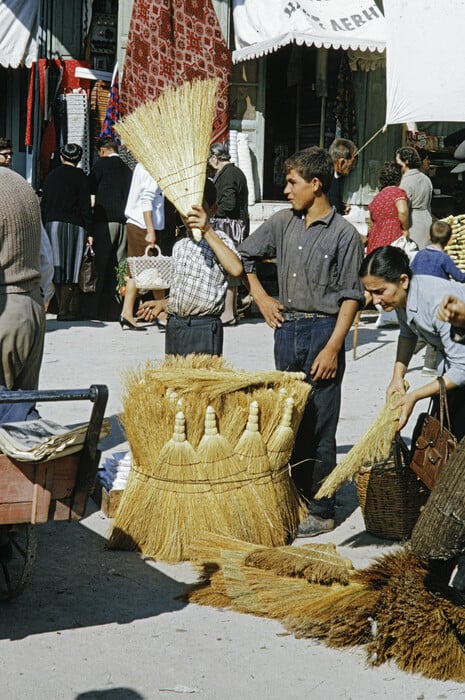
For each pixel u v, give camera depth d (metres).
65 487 3.50
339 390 5.06
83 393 3.39
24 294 4.50
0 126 14.48
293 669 3.59
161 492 4.64
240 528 4.66
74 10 14.00
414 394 4.14
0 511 3.43
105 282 11.70
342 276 4.92
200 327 5.28
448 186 14.19
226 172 10.81
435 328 4.09
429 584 3.78
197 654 3.69
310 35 11.58
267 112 13.67
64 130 13.66
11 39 13.38
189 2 12.32
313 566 4.17
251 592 4.12
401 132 13.73
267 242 5.08
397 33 11.34
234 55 12.65
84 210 11.26
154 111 4.95
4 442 3.40
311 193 4.89
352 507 5.52
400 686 3.48
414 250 9.85
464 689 3.47
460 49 11.24
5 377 4.55
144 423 4.62
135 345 9.88
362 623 3.77
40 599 4.16
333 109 13.46
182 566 4.57
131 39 12.26
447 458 3.98
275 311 5.05
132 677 3.50
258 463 4.71
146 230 10.98
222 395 4.63
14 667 3.55
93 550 4.75
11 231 4.42
